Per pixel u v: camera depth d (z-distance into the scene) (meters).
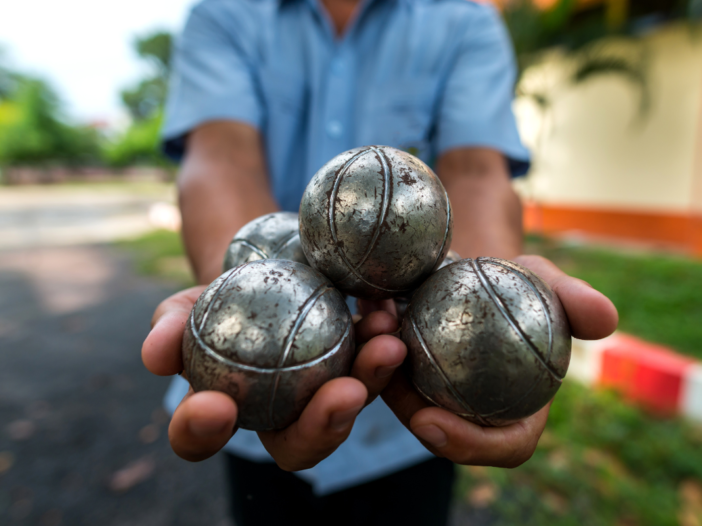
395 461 0.32
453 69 0.38
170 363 0.20
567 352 0.20
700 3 1.11
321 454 0.18
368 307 0.25
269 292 0.19
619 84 1.36
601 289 0.87
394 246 0.20
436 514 0.35
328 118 0.38
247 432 0.31
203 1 0.40
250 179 0.35
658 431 0.50
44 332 0.87
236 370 0.18
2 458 0.52
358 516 0.34
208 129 0.36
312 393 0.19
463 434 0.19
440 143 0.37
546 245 1.30
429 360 0.20
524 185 1.59
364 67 0.39
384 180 0.21
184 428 0.16
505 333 0.19
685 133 1.26
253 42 0.39
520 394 0.19
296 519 0.34
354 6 0.40
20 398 0.64
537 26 1.20
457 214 0.32
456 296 0.20
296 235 0.24
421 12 0.39
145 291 1.10
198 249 0.30
